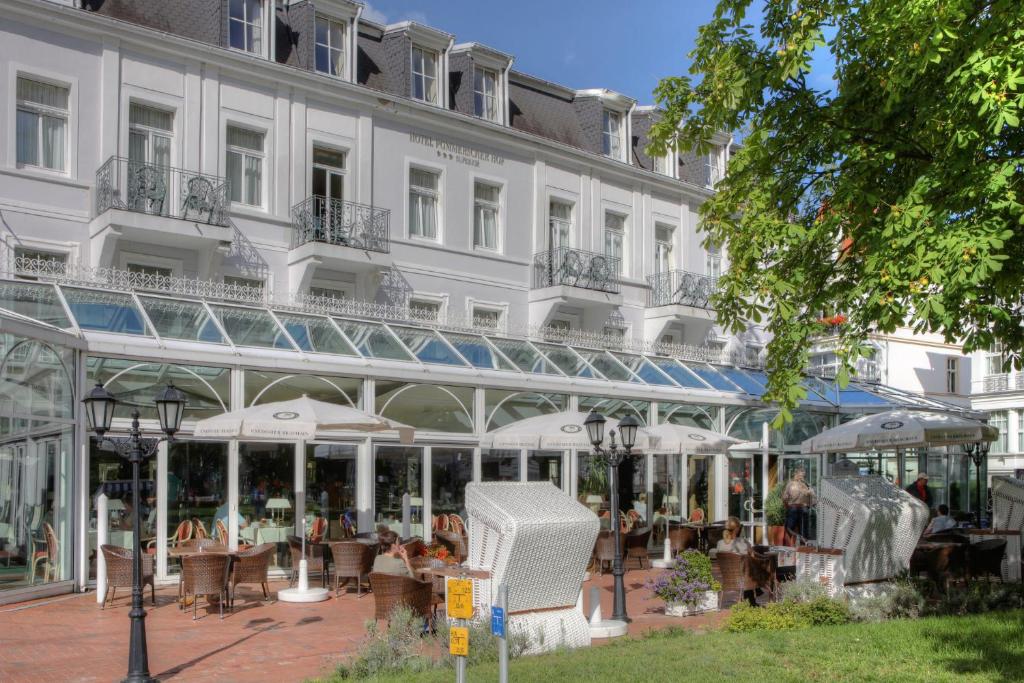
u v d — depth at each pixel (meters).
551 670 8.33
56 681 8.54
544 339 22.78
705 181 29.97
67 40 18.16
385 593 10.15
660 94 13.91
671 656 9.02
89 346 14.38
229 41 20.39
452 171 23.88
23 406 12.80
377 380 17.66
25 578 12.93
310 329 17.89
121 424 14.68
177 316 16.31
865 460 25.59
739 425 23.62
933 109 10.60
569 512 10.04
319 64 21.86
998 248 9.25
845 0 11.76
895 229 10.24
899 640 9.65
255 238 20.36
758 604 13.09
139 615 8.62
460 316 23.64
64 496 13.93
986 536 15.56
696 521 20.95
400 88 22.86
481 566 9.98
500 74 25.28
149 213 18.28
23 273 16.14
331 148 21.86
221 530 15.47
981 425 16.39
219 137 20.00
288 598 13.32
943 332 10.98
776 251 12.92
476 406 19.02
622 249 27.70
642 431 18.00
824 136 12.03
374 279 21.72
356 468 17.16
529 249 25.39
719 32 12.91
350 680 8.36
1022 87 9.71
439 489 18.28
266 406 14.01
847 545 12.30
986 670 8.30
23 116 17.78
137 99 18.97
